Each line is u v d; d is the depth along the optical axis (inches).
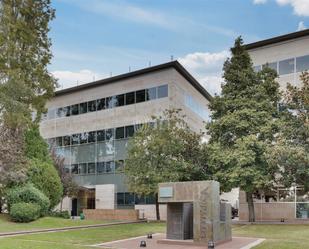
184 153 1239.5
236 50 1186.6
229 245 644.1
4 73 1141.1
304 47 1295.5
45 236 738.8
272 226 1007.0
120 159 1668.3
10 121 1079.6
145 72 1635.1
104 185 1694.1
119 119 1702.8
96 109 1791.3
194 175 1190.9
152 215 1555.1
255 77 1152.2
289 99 713.6
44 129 1946.4
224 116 1114.7
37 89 1239.5
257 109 1101.7
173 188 683.4
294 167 702.5
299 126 645.3
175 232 690.2
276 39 1327.5
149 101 1619.1
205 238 639.8
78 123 1843.0
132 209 1485.0
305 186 911.7
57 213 1258.6
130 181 1280.8
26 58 1221.1
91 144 1781.5
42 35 1275.8
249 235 823.1
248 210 1228.5
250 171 1018.7
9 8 1199.6
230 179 1037.8
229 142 1122.0
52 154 1542.8
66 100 1900.8
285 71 1316.4
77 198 1800.0
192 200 661.3
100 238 738.2
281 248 587.5
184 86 1680.6
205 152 1178.0
